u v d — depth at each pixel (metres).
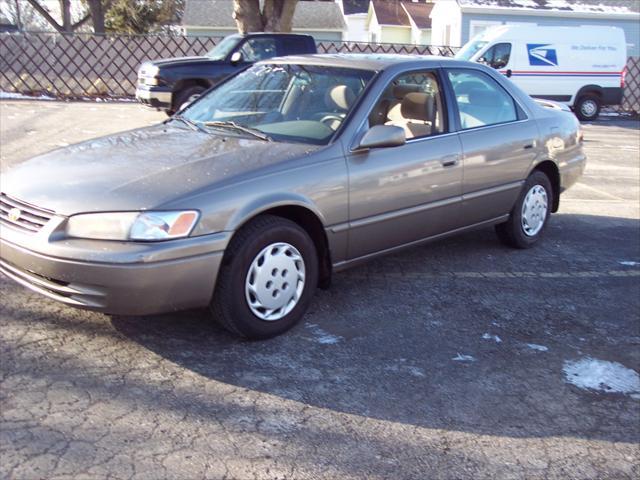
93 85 20.53
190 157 4.25
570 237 6.89
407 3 40.41
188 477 2.91
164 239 3.63
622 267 5.98
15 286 4.86
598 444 3.34
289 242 4.17
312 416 3.43
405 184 4.84
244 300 4.00
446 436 3.33
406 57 5.39
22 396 3.46
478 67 5.80
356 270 5.60
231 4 34.78
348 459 3.10
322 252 4.52
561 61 19.31
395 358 4.11
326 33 35.38
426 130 5.16
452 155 5.21
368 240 4.72
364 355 4.12
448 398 3.69
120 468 2.94
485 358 4.17
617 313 4.96
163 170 4.03
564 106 7.00
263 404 3.52
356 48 23.05
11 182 4.20
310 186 4.23
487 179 5.59
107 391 3.55
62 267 3.64
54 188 3.93
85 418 3.29
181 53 21.62
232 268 3.91
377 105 4.81
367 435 3.30
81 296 3.69
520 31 18.98
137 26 36.34
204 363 3.91
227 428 3.28
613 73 19.78
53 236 3.70
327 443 3.21
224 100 5.36
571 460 3.20
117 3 35.72
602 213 8.02
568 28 19.30
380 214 4.73
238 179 3.96
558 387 3.88
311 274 4.36
